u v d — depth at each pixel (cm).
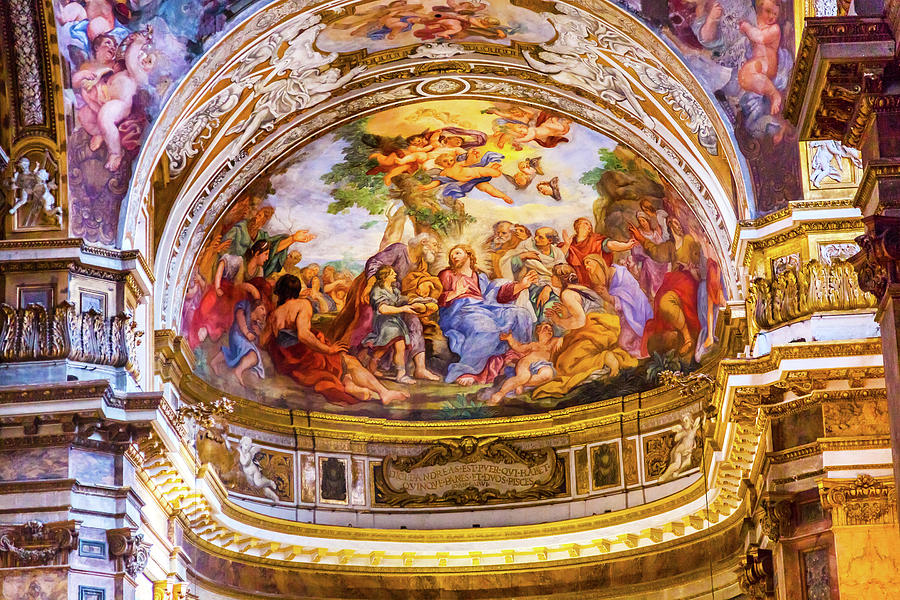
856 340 2528
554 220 3469
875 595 2464
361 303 3522
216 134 2953
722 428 2791
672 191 3212
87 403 2470
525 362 3550
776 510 2614
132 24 2648
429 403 3572
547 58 3017
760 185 2686
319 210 3391
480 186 3441
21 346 2516
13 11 2558
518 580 3475
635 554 3400
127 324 2598
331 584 3409
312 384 3481
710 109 2748
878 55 1698
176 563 2931
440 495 3547
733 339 2936
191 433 3083
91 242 2614
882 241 1708
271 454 3388
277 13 2741
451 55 3062
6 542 2438
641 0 2725
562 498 3503
